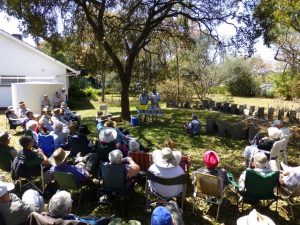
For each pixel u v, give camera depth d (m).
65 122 9.26
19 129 10.95
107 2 12.16
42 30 11.30
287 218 4.56
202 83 21.41
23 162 4.80
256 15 11.15
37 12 10.95
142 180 5.38
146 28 12.93
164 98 21.33
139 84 17.06
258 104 21.20
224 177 4.56
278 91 22.58
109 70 16.00
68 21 12.78
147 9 13.63
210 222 4.44
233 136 9.98
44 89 14.34
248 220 2.33
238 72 27.89
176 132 10.80
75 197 5.03
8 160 5.26
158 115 14.59
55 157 4.57
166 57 17.09
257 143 6.52
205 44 19.45
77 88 22.73
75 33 13.48
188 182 5.67
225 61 27.28
